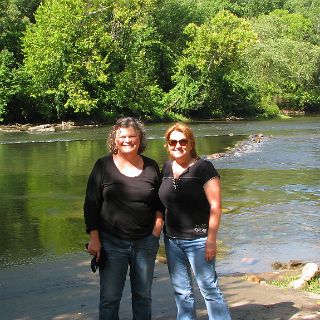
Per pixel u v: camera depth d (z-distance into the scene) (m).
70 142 28.92
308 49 64.06
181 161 4.48
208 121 48.75
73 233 10.20
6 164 20.05
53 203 12.99
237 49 52.31
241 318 5.12
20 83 41.78
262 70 62.16
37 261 8.29
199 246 4.42
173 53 57.53
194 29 52.75
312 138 29.05
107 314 4.46
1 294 6.54
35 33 43.59
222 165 19.22
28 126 40.12
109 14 48.06
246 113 55.34
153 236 4.52
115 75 46.53
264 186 15.10
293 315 5.18
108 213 4.41
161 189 4.49
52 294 6.45
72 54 42.44
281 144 26.11
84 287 6.75
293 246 9.22
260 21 77.50
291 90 64.06
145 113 48.41
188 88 51.56
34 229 10.52
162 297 6.08
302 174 17.14
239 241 9.56
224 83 54.22
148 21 54.53
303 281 6.86
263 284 6.73
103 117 45.34
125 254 4.44
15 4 55.62
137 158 4.52
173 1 60.22
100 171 4.45
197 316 5.27
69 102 42.03
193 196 4.40
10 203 13.03
